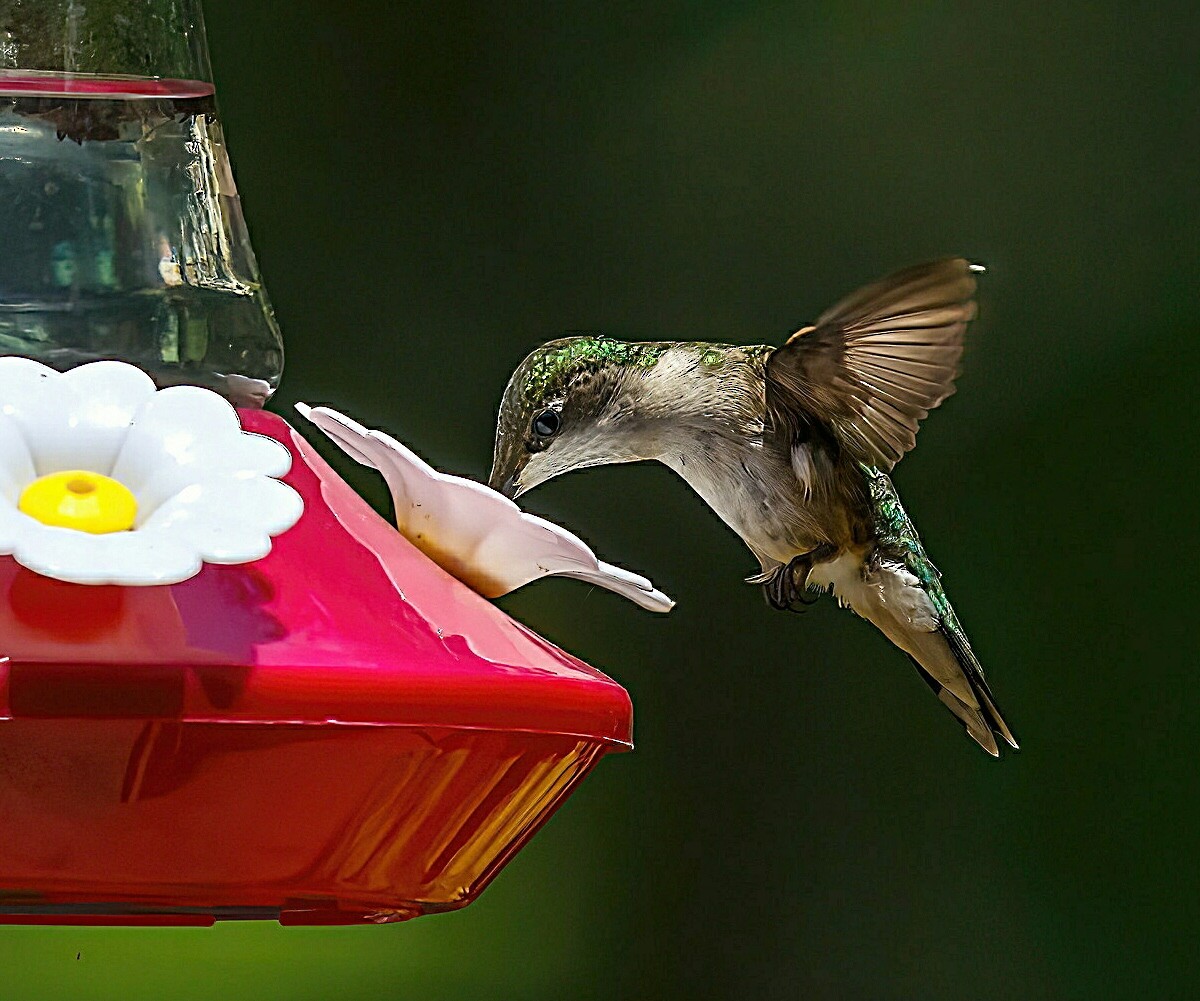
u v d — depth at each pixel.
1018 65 9.15
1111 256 9.09
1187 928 8.71
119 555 2.84
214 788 3.03
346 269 8.91
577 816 8.70
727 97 9.20
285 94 8.98
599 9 9.20
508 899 8.45
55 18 4.02
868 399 6.47
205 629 3.02
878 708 9.00
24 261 3.99
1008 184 9.12
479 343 8.91
